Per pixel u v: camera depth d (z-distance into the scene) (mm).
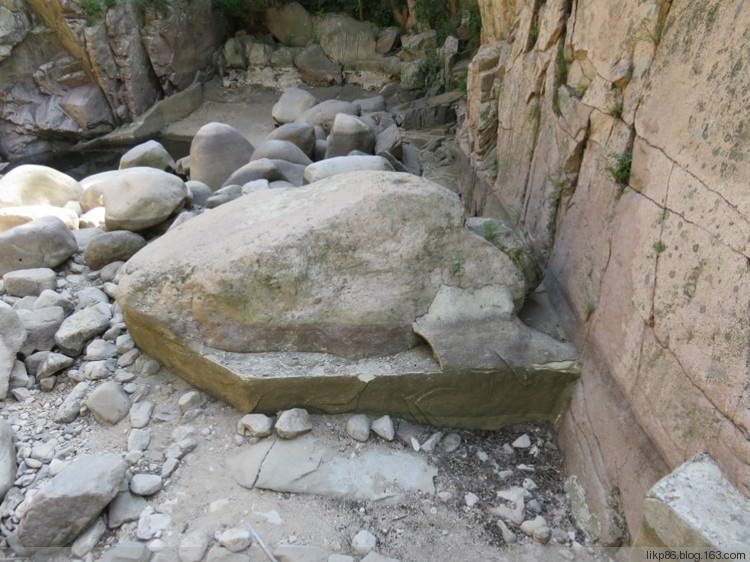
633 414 2289
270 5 14125
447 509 2488
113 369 3203
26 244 4039
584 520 2404
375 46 13500
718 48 2016
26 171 5125
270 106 13039
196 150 6602
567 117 3416
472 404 2832
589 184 3045
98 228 4738
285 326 2857
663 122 2330
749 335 1678
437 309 2889
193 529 2357
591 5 3248
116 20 11414
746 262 1728
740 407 1688
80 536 2316
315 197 3277
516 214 4309
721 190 1884
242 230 3111
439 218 3014
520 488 2586
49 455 2721
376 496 2520
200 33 13195
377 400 2807
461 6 11164
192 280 2898
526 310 3174
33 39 11445
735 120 1854
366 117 9961
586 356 2748
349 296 2875
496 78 5668
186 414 2893
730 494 1660
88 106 11703
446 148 8688
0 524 2393
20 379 3162
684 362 1989
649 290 2254
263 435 2736
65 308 3670
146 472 2604
